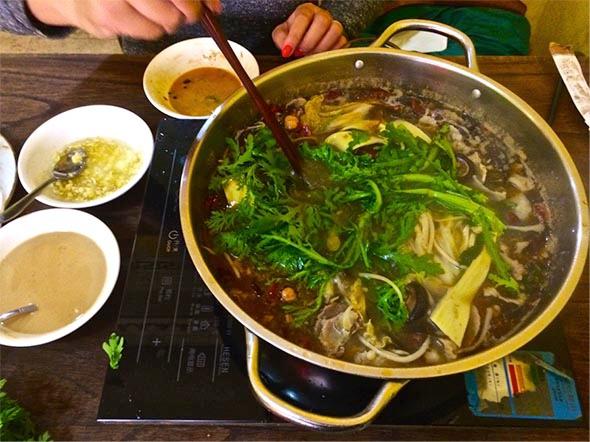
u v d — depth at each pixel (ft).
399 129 1.65
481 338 1.38
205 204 1.53
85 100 1.97
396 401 1.35
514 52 2.64
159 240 1.63
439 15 2.79
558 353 1.41
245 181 1.53
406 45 2.56
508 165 1.65
